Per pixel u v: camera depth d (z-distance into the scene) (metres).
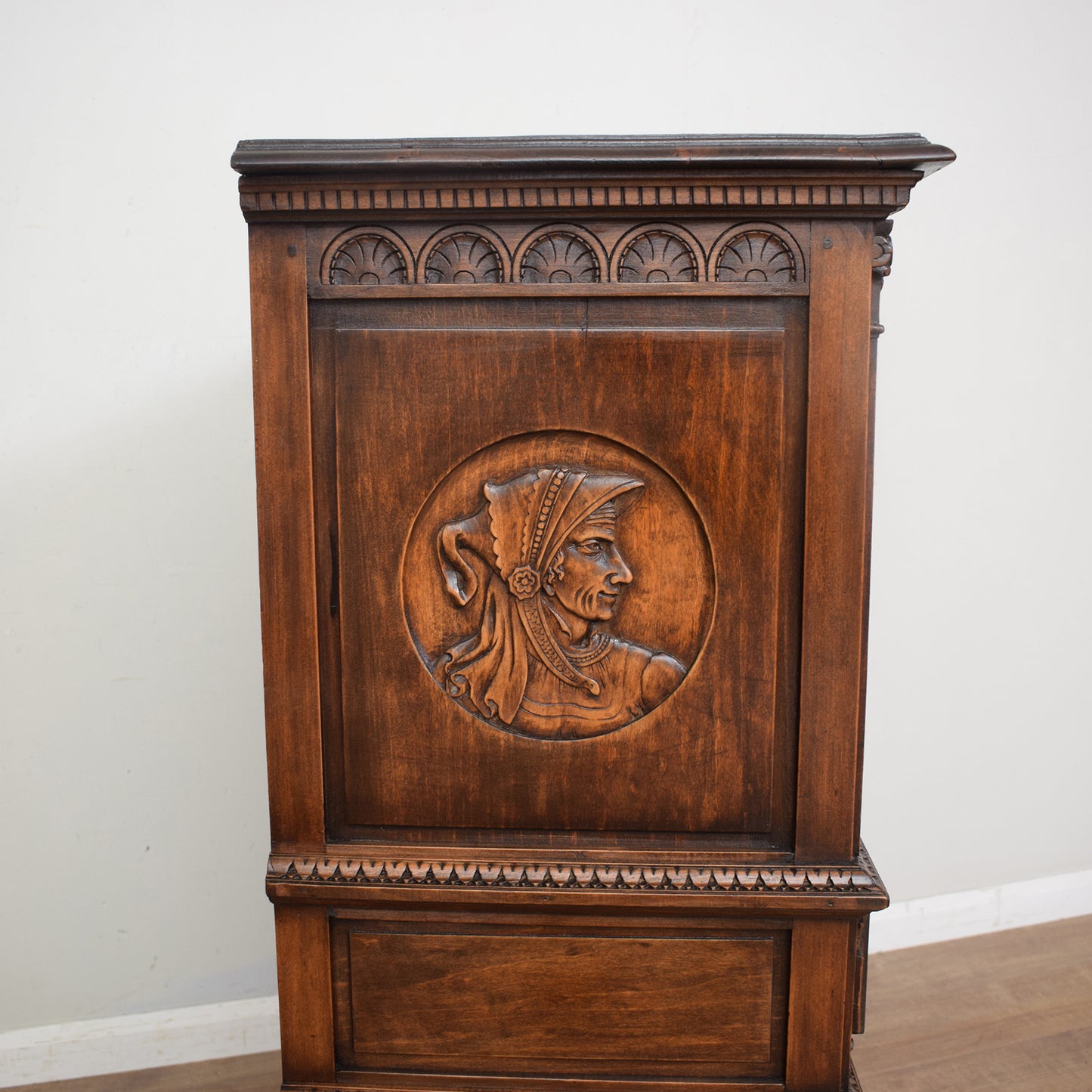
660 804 1.04
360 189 0.93
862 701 1.05
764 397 0.98
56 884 1.65
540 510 1.00
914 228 1.79
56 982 1.67
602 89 1.68
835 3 1.73
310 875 1.04
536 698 1.03
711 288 0.96
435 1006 1.08
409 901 1.04
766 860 1.04
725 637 1.01
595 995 1.08
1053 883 2.08
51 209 1.50
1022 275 1.87
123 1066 1.69
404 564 1.01
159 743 1.66
